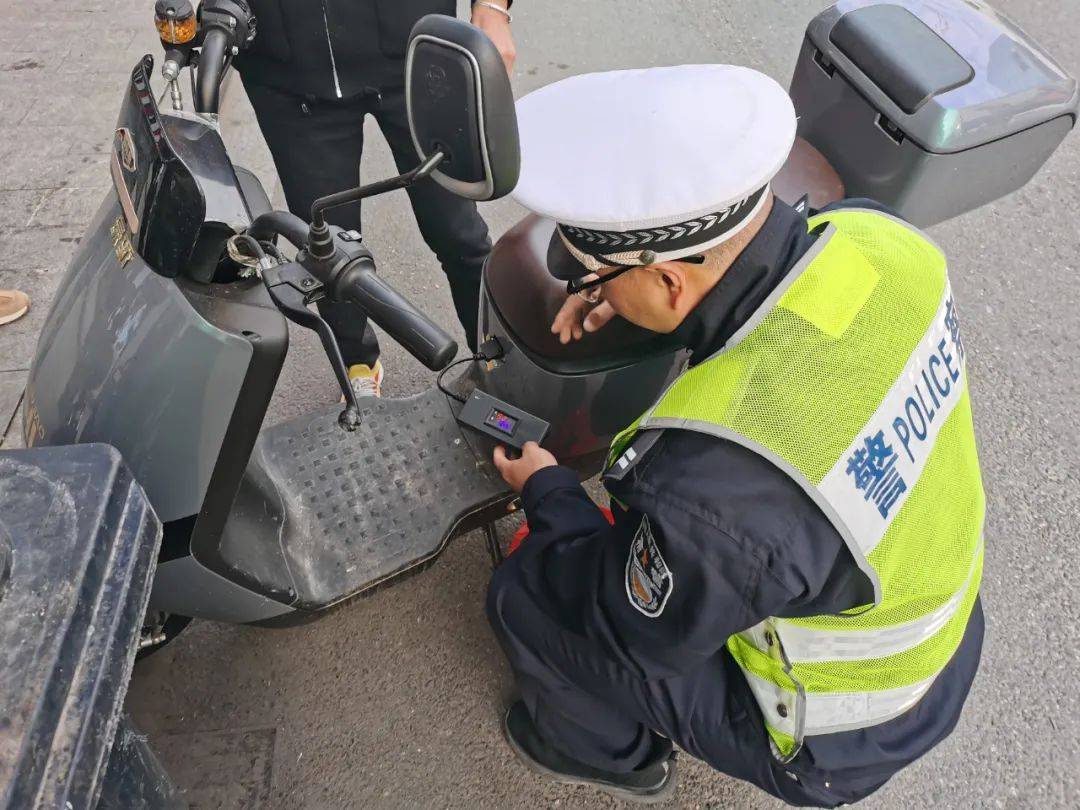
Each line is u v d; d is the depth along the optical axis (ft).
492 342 6.04
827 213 4.37
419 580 7.06
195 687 6.36
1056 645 6.82
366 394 6.81
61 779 2.45
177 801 3.52
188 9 4.47
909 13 6.24
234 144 10.72
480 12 5.86
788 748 4.38
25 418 5.05
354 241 3.67
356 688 6.43
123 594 2.90
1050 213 10.68
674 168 3.35
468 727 6.27
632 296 3.80
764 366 3.48
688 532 3.40
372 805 5.87
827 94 6.37
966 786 6.06
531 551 4.70
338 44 5.69
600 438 6.18
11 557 2.77
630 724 5.31
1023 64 6.01
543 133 3.64
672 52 12.71
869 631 4.04
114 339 4.38
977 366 8.89
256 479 5.58
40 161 10.30
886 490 3.56
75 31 12.50
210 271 4.20
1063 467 8.05
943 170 5.95
